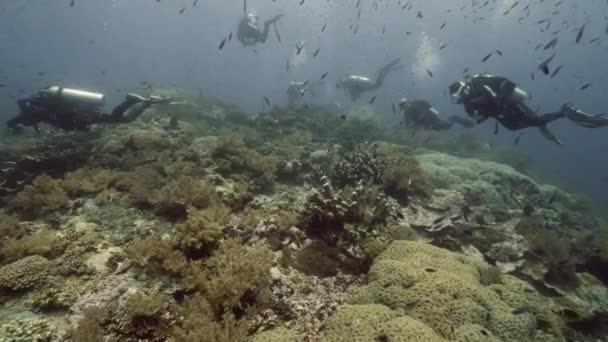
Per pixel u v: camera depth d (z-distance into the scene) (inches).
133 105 329.4
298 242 197.6
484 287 154.5
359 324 128.3
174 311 139.4
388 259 171.5
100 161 293.9
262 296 145.9
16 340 121.5
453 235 233.6
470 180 359.6
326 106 903.1
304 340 135.1
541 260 224.7
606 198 1211.2
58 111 284.8
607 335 180.7
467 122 405.7
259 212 233.3
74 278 157.1
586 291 208.2
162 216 220.8
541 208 366.3
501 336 129.0
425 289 142.3
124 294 145.6
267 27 679.7
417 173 297.1
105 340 125.8
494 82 252.4
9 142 414.3
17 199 236.5
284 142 402.0
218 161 299.1
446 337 124.3
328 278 171.9
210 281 147.5
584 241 269.9
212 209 201.2
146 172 261.9
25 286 148.3
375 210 217.2
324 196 216.7
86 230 198.8
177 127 402.3
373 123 637.3
